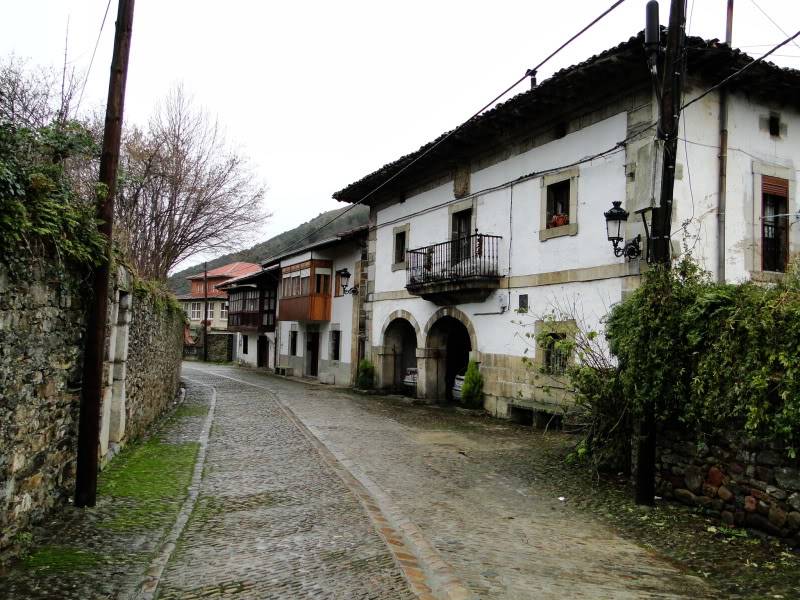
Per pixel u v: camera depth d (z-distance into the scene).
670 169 6.18
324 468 7.66
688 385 5.75
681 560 4.64
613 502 6.26
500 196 13.21
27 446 4.36
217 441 9.41
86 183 6.68
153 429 10.28
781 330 4.78
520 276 12.48
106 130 5.59
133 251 15.82
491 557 4.52
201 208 18.52
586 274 10.76
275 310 30.62
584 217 10.90
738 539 5.04
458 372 16.70
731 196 10.07
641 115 9.76
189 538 4.79
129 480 6.43
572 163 11.24
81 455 5.33
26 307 4.25
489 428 11.45
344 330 21.81
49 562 4.05
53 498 5.02
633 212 9.78
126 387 8.02
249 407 14.23
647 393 5.96
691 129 9.77
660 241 6.20
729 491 5.45
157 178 17.55
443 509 5.93
